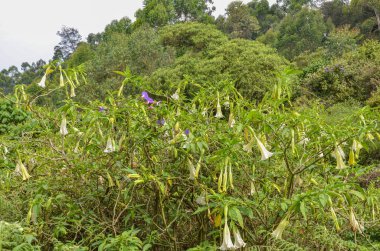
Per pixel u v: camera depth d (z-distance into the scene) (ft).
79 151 9.23
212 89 9.12
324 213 7.93
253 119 7.39
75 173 8.68
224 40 60.39
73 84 8.84
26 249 6.28
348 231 10.28
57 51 223.51
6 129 22.74
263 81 43.37
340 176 8.32
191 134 7.68
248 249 7.46
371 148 22.24
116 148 8.13
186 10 118.01
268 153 7.10
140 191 8.93
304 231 8.74
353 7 127.13
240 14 147.64
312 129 7.71
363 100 41.52
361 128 7.27
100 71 54.90
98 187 8.89
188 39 64.39
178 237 8.94
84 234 8.55
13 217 8.57
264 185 7.97
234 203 6.52
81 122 8.63
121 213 7.98
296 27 122.62
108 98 8.58
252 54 46.01
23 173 8.09
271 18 185.88
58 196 7.55
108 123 8.14
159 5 104.88
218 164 7.48
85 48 110.93
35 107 9.99
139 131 8.43
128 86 40.22
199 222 8.34
